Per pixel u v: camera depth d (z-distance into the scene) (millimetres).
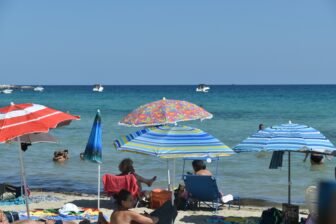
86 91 147375
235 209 10898
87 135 29297
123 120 9656
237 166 17312
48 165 18453
